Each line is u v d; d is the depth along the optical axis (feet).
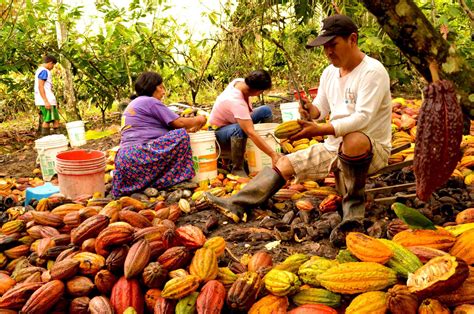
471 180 14.15
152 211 12.50
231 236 11.88
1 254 11.33
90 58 35.19
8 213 14.61
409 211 9.05
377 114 11.51
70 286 9.37
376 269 8.27
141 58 33.86
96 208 12.04
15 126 39.63
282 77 34.78
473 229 8.87
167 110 16.76
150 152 15.96
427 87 6.22
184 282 8.58
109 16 31.78
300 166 12.59
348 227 10.88
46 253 10.44
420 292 7.45
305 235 11.63
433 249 8.62
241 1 22.41
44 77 31.63
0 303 9.00
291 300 8.72
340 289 8.28
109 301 9.09
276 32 24.59
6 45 31.65
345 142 11.02
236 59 24.32
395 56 24.64
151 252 9.83
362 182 11.23
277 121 24.16
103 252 9.75
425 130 6.17
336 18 11.00
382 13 6.45
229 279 9.28
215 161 17.15
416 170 6.31
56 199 14.17
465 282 7.66
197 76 34.83
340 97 11.83
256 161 17.52
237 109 15.98
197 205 13.96
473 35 15.46
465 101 6.53
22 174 22.45
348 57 11.23
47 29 36.11
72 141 26.35
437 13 22.49
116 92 36.58
